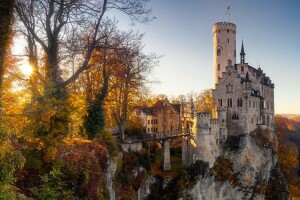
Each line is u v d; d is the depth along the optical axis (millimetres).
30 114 23016
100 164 31766
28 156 24281
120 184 45094
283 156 111688
